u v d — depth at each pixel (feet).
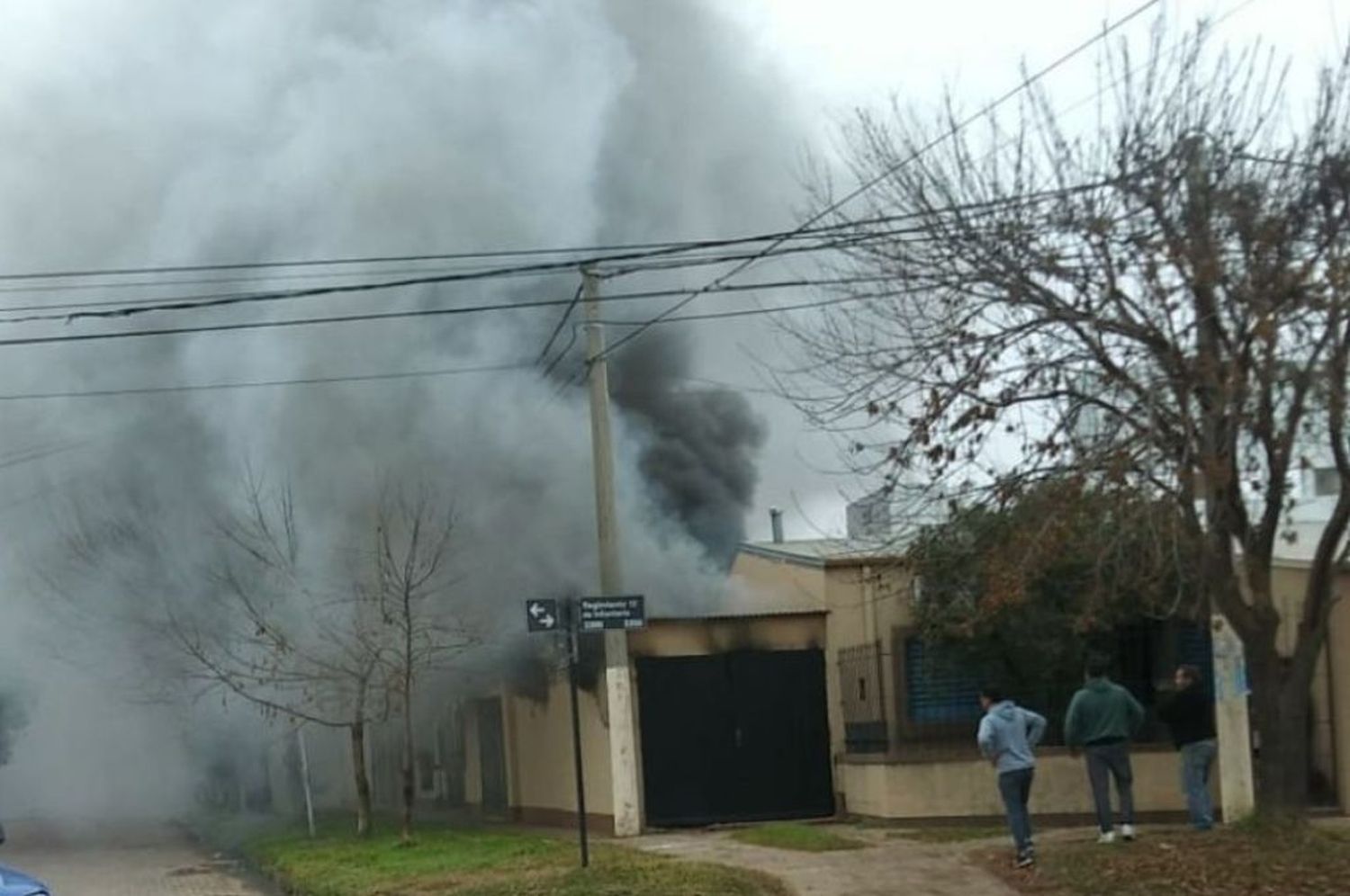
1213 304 40.06
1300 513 71.00
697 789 62.75
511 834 66.08
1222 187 40.57
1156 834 49.16
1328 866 41.22
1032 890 42.29
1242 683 56.24
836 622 64.80
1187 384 40.24
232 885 62.59
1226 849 43.55
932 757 59.21
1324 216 40.55
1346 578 58.95
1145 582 43.14
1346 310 39.04
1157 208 40.91
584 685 66.39
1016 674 60.44
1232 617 43.65
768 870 47.34
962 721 62.18
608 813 63.00
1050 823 58.75
